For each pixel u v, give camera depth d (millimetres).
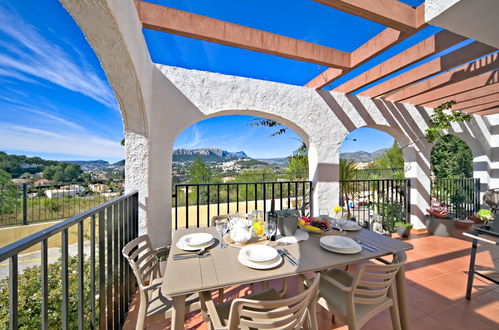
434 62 2979
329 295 1582
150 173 2770
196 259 1425
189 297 1593
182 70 2963
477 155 5723
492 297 2188
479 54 2504
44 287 837
